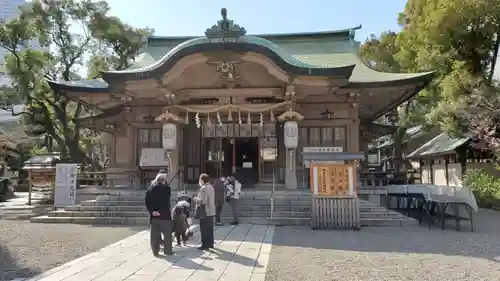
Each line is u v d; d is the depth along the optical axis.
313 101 18.97
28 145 35.91
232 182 13.12
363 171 18.98
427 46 20.86
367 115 21.67
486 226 13.18
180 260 7.96
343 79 15.70
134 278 6.64
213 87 17.02
